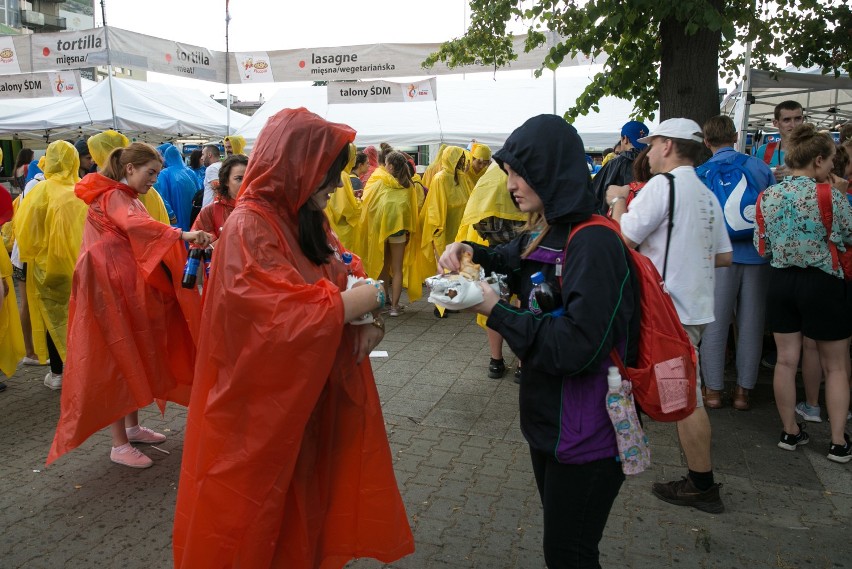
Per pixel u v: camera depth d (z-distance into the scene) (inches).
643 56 234.2
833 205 143.3
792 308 153.4
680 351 77.1
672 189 127.0
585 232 72.1
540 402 76.9
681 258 127.8
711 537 123.5
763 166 172.9
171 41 388.2
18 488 142.3
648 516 130.9
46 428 175.0
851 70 240.7
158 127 563.8
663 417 78.4
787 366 156.9
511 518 130.4
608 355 73.7
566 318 70.4
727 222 172.7
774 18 246.1
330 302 72.7
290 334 71.1
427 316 301.4
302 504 81.4
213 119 628.7
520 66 361.7
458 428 173.8
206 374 76.6
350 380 86.0
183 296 148.6
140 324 144.2
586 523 77.7
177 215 353.7
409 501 136.9
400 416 181.8
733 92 327.6
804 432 161.6
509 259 86.8
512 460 155.4
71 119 536.4
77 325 139.6
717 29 180.4
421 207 322.0
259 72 410.9
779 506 134.8
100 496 139.3
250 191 77.5
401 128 542.0
